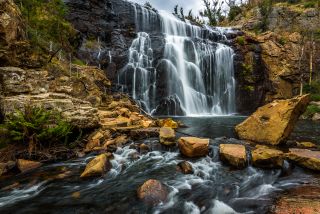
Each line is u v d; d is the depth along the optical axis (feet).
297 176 18.16
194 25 107.24
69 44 56.34
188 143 22.79
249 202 14.65
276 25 132.46
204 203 14.71
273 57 97.09
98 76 50.49
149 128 30.22
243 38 98.17
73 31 60.39
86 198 15.43
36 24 47.85
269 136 26.40
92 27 72.54
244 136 29.12
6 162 20.31
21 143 22.67
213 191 16.21
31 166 20.34
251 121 29.19
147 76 69.72
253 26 136.87
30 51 35.91
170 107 71.77
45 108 24.40
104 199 15.25
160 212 13.75
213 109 83.15
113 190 16.46
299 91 96.89
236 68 91.91
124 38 75.87
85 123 26.37
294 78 98.17
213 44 89.10
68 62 47.67
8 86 26.43
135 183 17.53
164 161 21.80
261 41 98.68
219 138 29.55
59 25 53.42
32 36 41.09
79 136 25.40
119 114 37.65
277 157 19.48
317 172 18.66
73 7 70.74
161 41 76.79
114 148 24.32
